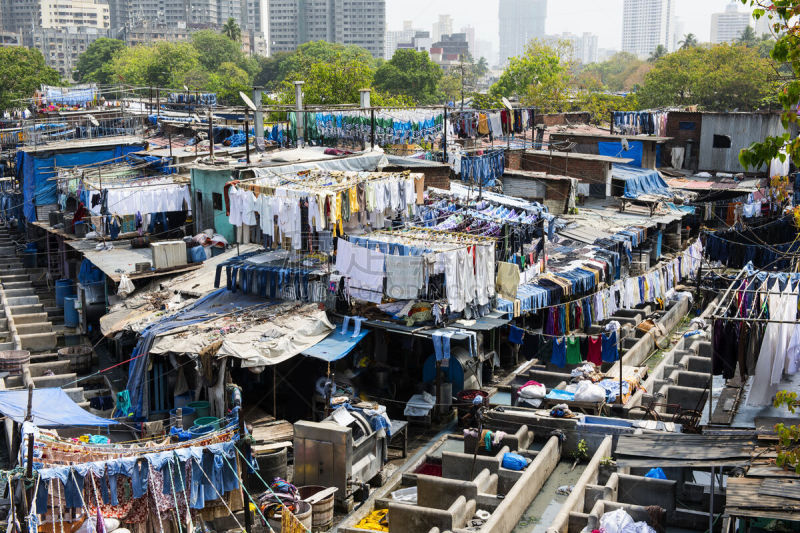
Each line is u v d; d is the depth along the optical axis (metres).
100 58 146.62
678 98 87.12
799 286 18.09
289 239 25.08
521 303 26.39
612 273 32.16
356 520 18.70
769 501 12.87
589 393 23.28
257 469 18.84
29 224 40.81
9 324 30.14
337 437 19.36
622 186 42.97
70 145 41.00
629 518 16.73
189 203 32.19
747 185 46.62
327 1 167.12
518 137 51.88
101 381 26.92
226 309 24.77
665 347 31.70
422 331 23.27
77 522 15.58
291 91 68.31
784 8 12.99
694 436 16.34
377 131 38.38
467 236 25.50
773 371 17.00
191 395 23.00
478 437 20.91
